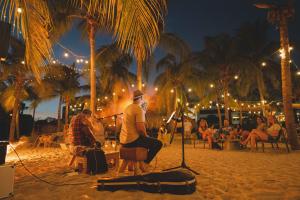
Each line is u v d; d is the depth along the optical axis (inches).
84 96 1219.2
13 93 836.0
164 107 990.4
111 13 116.7
